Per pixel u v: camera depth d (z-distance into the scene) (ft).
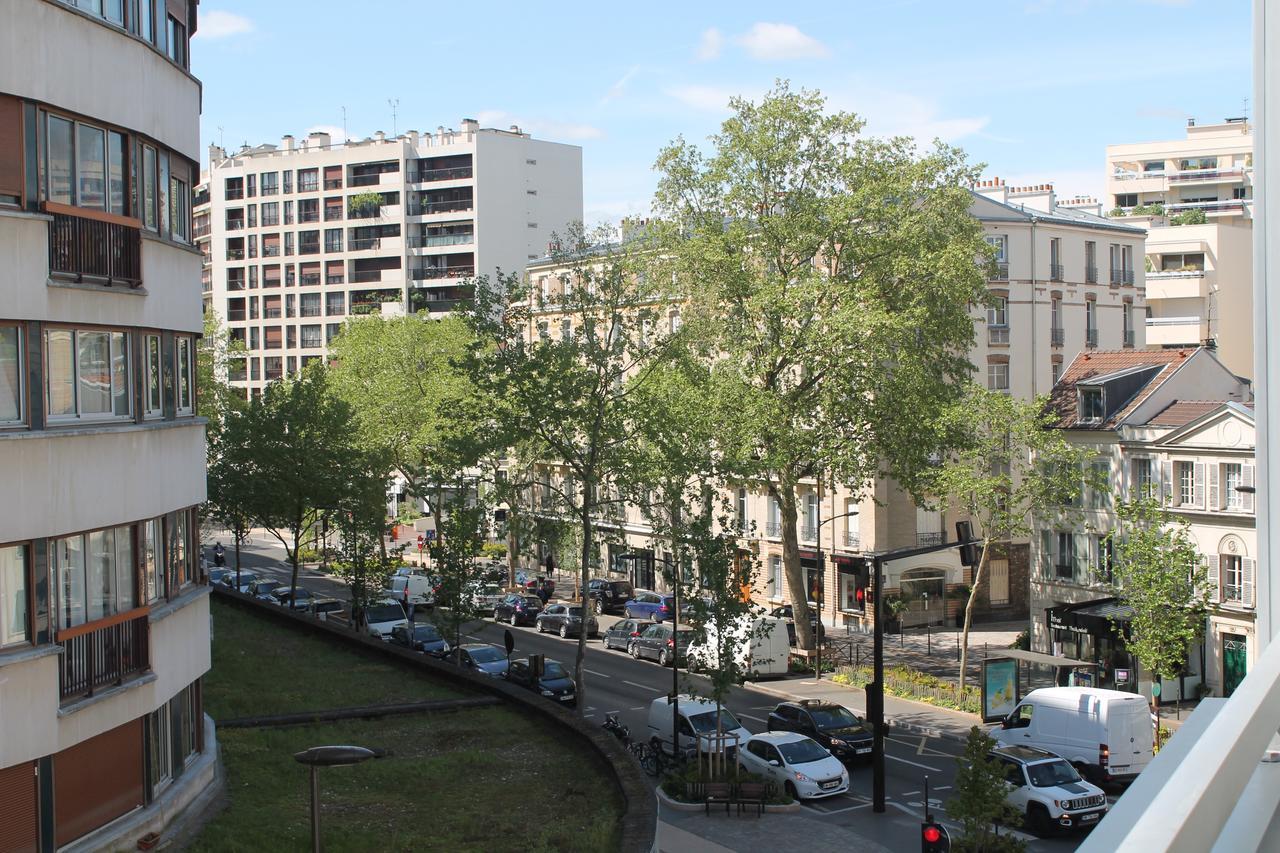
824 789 94.38
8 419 50.57
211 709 86.79
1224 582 128.88
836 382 138.62
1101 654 138.00
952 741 113.39
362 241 366.63
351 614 167.32
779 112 141.69
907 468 146.20
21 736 49.55
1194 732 8.88
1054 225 211.61
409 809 64.28
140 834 55.31
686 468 112.88
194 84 67.56
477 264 354.54
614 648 165.17
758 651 142.72
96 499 54.49
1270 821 9.52
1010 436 136.98
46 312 52.08
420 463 208.33
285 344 379.76
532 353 116.26
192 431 65.57
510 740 80.84
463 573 134.72
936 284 137.80
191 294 66.49
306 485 153.48
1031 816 86.48
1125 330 223.71
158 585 60.85
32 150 51.75
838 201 139.74
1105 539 127.34
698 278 144.87
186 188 66.90
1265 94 13.83
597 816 62.13
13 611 50.08
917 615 184.65
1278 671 8.86
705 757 100.58
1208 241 269.44
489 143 355.36
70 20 53.57
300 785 68.23
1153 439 137.49
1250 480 126.62
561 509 158.51
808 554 191.72
